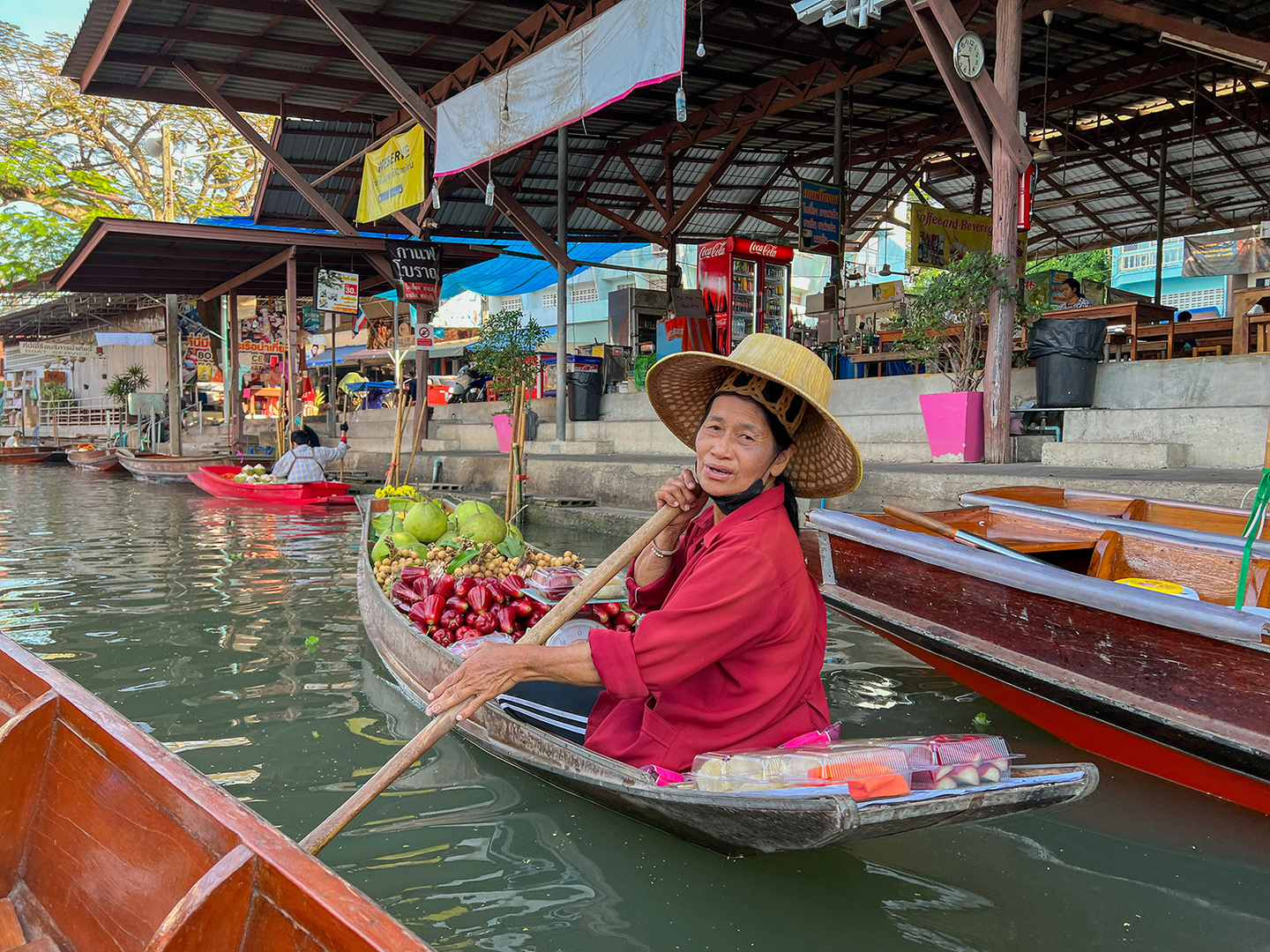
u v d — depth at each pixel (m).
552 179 16.27
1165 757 2.85
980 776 2.06
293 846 1.42
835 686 3.97
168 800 1.64
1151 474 5.94
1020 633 3.12
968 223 13.67
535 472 10.44
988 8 10.87
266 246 16.47
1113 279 26.28
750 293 12.59
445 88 11.91
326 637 4.72
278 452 16.27
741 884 2.31
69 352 33.12
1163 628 2.66
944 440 7.67
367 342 24.45
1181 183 17.06
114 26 10.46
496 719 2.95
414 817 2.68
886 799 1.96
